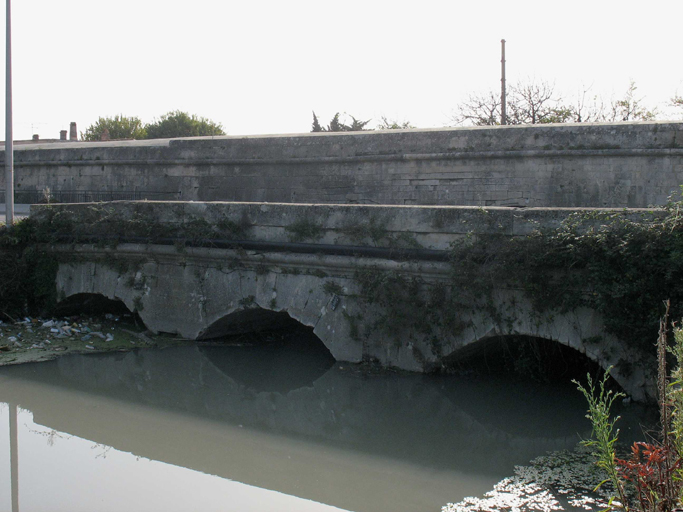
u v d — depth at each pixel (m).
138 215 12.82
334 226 10.74
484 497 6.62
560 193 15.05
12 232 14.00
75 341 12.66
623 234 8.37
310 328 14.27
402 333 10.29
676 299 8.09
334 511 6.44
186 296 12.41
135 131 60.56
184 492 6.89
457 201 15.97
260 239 11.48
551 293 8.92
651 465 5.21
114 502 6.65
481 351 10.41
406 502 6.59
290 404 10.00
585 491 6.61
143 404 9.88
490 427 8.85
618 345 8.59
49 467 7.56
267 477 7.31
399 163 16.62
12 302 13.80
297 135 18.36
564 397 9.63
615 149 14.52
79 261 13.45
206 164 19.33
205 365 11.64
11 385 10.39
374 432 8.83
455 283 9.65
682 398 5.10
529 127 15.33
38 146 25.03
